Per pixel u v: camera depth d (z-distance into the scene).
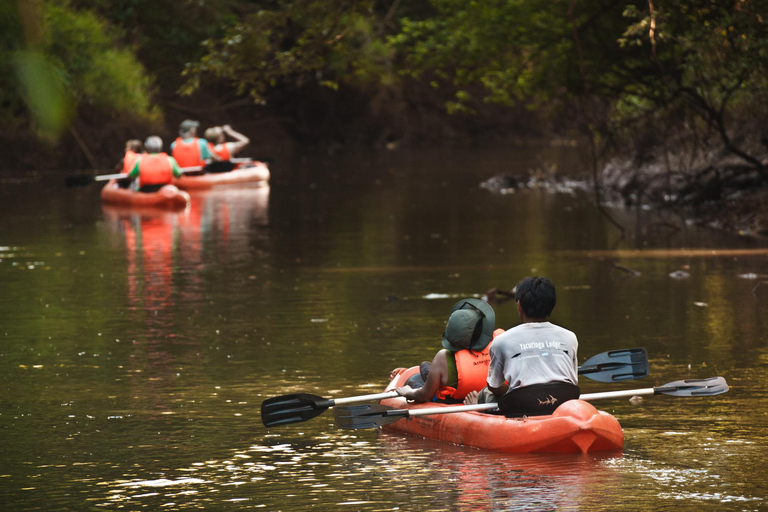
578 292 25.20
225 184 62.09
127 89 71.50
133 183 51.47
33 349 18.84
